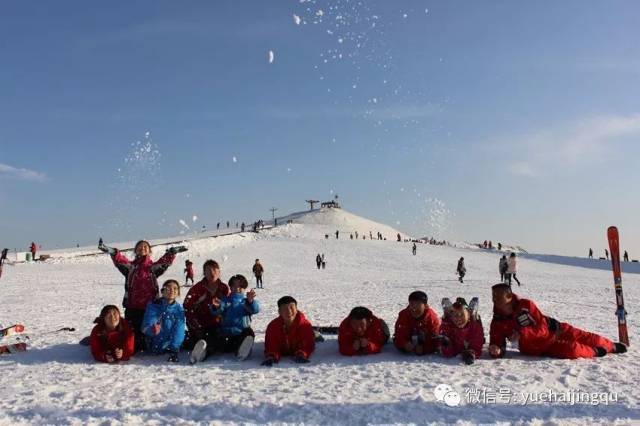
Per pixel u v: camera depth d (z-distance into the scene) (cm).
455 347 817
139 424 527
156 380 704
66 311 1552
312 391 636
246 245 6019
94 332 823
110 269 3862
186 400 605
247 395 622
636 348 891
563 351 806
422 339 840
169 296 839
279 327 823
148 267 899
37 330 1144
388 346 912
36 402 604
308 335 826
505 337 830
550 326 816
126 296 894
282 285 2795
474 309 816
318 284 2830
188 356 859
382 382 674
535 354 825
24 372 752
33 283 2723
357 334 848
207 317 884
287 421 531
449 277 3497
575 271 4388
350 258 5244
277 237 6962
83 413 563
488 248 7769
